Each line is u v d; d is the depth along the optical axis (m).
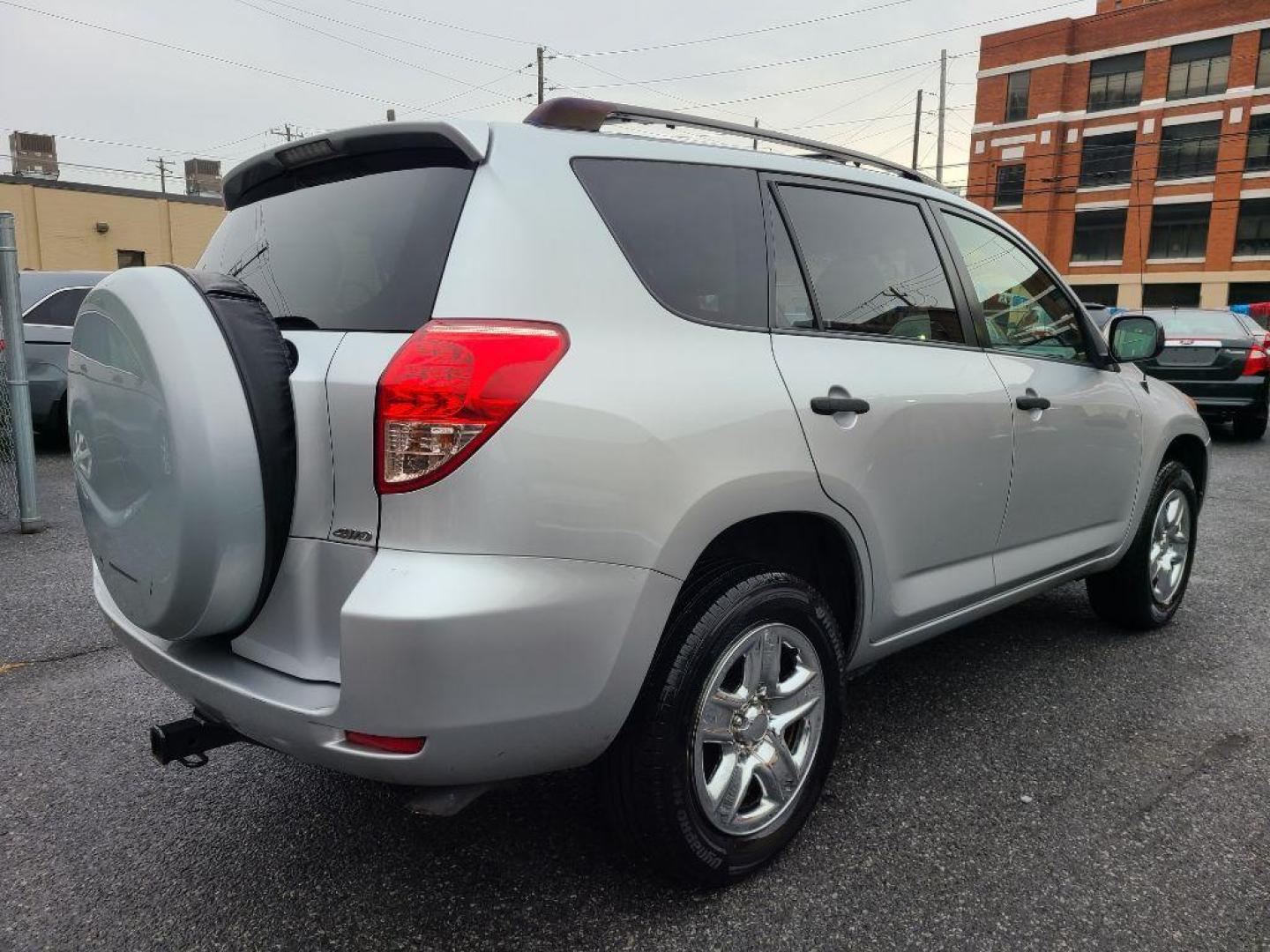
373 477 1.75
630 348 1.96
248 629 1.97
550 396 1.78
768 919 2.12
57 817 2.57
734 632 2.09
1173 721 3.18
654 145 2.27
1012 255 3.33
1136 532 3.84
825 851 2.39
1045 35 38.62
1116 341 3.57
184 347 1.75
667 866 2.10
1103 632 4.11
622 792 2.04
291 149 2.25
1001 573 3.08
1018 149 40.06
